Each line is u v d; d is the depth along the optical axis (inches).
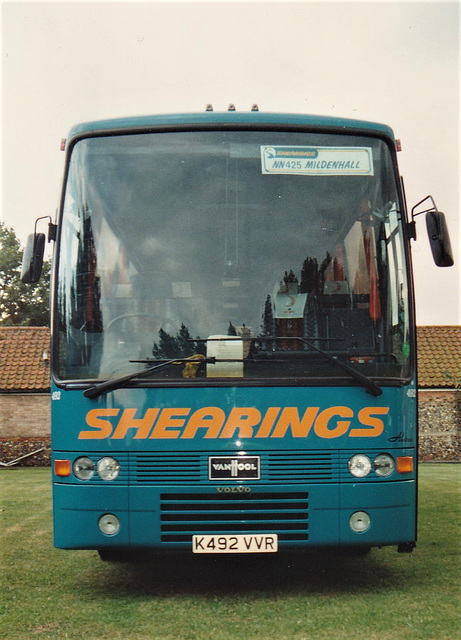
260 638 198.8
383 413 232.4
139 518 227.1
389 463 231.6
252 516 227.0
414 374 239.9
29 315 2107.5
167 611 226.8
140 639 199.9
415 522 236.4
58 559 316.2
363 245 246.7
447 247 251.3
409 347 241.1
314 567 291.7
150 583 267.3
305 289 240.1
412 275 247.9
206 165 251.0
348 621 213.2
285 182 250.1
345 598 240.4
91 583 269.3
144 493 227.3
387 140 258.8
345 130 256.7
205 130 254.4
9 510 486.0
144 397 229.9
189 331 235.8
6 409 1230.9
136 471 228.2
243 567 294.0
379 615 219.5
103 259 243.6
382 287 243.4
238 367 231.1
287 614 221.3
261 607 229.9
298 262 242.4
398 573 279.3
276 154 252.2
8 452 1209.4
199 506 226.8
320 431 229.5
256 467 227.5
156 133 254.7
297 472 227.9
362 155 255.3
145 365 233.1
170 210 246.8
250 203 247.3
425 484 644.7
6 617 223.3
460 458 1240.2
